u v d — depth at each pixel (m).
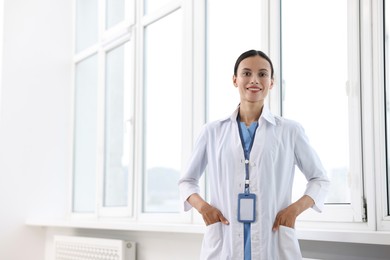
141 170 3.95
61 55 5.04
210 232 1.96
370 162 2.30
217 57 3.34
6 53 4.72
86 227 3.91
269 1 2.89
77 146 5.00
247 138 1.98
